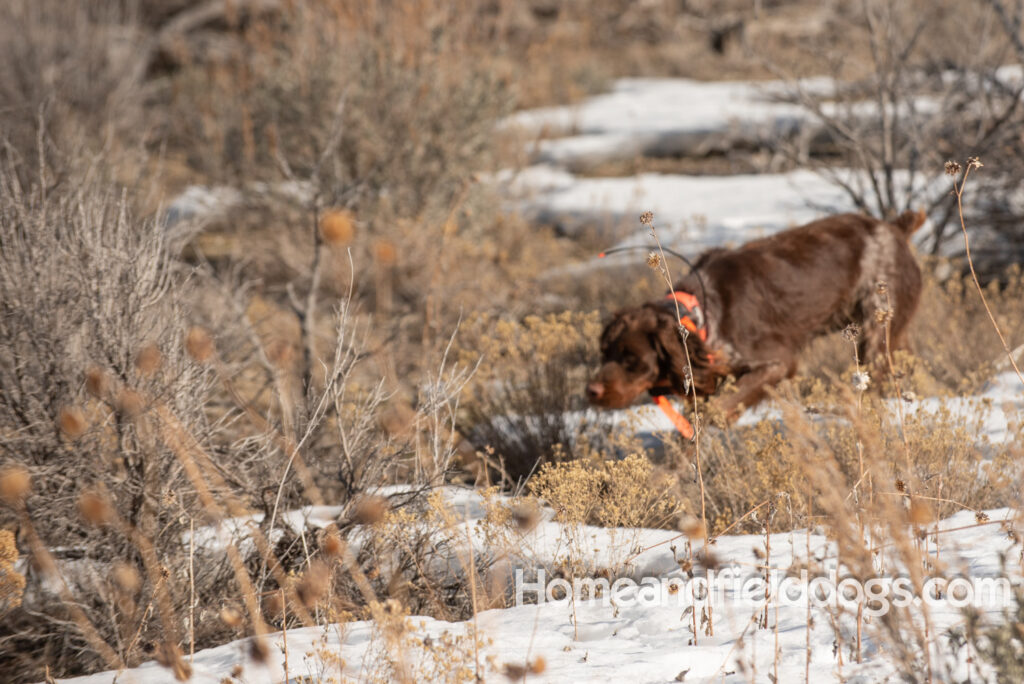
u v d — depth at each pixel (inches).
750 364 346.6
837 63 624.4
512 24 1130.0
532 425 354.0
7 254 257.6
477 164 657.0
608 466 265.3
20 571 230.7
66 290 252.5
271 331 470.6
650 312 334.6
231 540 225.9
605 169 883.4
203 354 193.9
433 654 172.2
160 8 1143.6
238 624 204.7
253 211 670.5
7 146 331.9
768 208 698.8
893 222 403.9
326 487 295.6
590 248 677.9
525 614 208.1
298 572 239.6
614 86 1190.3
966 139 564.7
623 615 203.9
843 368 388.5
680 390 339.9
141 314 246.5
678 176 851.4
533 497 242.2
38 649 228.5
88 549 229.5
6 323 245.3
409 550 236.4
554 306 542.0
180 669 173.3
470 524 264.8
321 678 169.5
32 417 241.9
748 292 349.1
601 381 333.4
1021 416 302.7
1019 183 544.7
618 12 1382.9
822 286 363.9
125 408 209.9
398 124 635.5
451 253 535.5
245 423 310.5
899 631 161.9
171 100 924.6
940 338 429.1
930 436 260.8
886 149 557.9
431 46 659.4
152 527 228.5
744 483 277.9
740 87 1122.7
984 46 562.6
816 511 257.3
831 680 166.1
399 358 397.4
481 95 661.3
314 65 647.1
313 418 240.5
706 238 638.5
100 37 854.5
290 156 657.0
